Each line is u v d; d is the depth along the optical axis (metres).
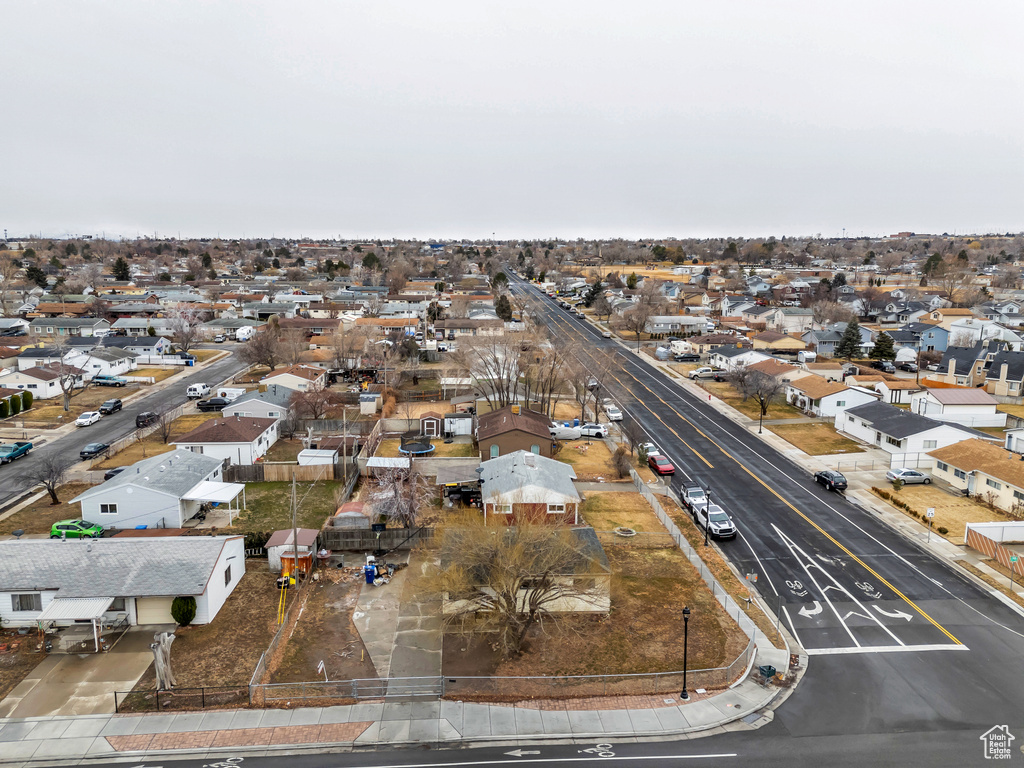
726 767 24.50
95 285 191.62
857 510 50.28
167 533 43.75
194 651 32.22
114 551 35.62
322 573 40.47
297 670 30.72
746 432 71.56
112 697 28.61
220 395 82.00
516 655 32.03
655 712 27.91
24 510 48.88
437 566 37.75
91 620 33.78
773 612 35.91
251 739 26.11
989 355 91.75
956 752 25.27
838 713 27.75
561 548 33.66
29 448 62.41
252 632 34.00
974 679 30.08
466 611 34.31
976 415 72.31
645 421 75.69
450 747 25.83
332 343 104.31
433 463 57.94
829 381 81.56
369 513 45.31
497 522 37.75
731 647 32.66
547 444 58.47
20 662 31.09
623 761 24.91
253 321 134.25
